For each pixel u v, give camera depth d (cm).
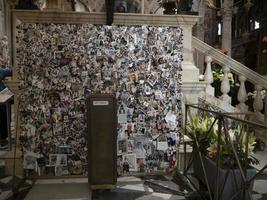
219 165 252
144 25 335
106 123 300
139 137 344
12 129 432
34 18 315
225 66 427
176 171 352
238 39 1198
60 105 329
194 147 322
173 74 346
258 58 1041
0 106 442
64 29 321
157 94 343
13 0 321
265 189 305
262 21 1028
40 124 329
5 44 638
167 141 350
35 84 324
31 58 320
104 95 301
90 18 323
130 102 338
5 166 339
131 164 344
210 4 684
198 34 849
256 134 450
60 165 335
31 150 331
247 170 262
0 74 443
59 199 283
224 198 262
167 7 348
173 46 343
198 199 282
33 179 332
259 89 445
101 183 303
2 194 292
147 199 283
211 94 419
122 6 332
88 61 327
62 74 325
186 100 358
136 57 335
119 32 330
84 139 335
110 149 302
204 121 321
